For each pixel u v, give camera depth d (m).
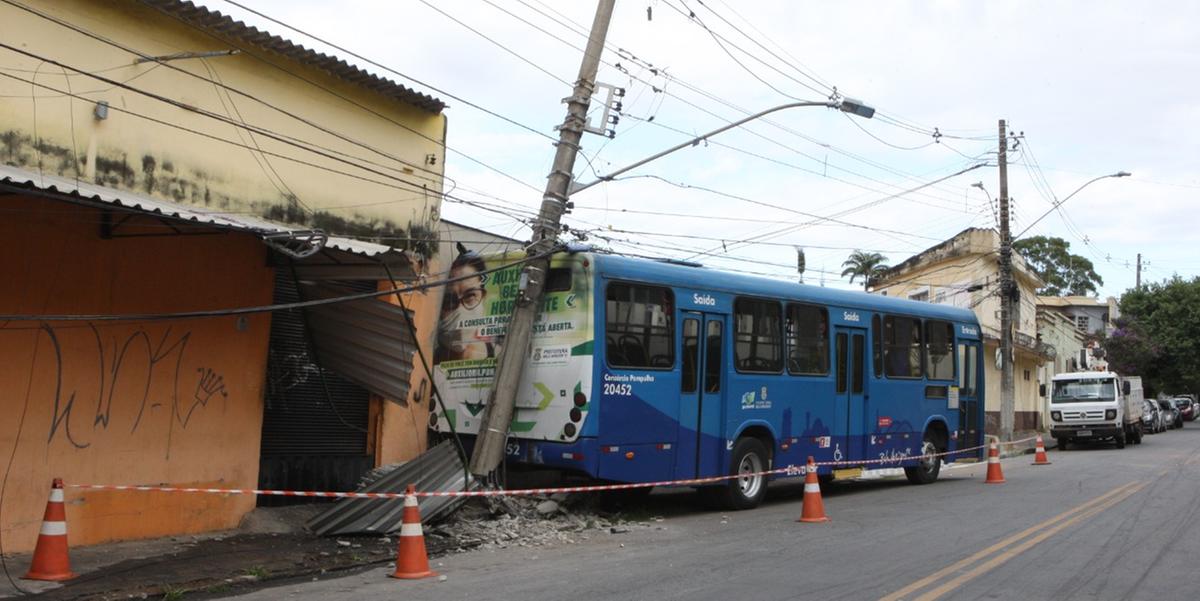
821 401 14.16
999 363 30.50
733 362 12.72
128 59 9.44
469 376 12.25
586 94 12.01
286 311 11.70
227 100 10.41
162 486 9.61
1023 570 8.43
